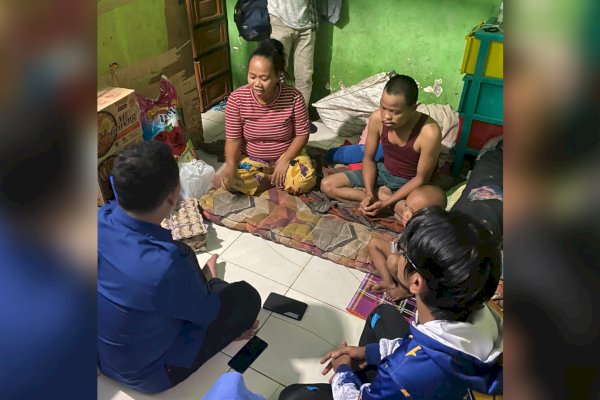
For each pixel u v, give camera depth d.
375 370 1.42
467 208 1.91
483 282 0.87
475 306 0.90
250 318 1.70
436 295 0.91
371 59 3.20
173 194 1.24
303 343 1.73
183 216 2.22
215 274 1.99
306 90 3.31
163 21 2.67
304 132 2.45
